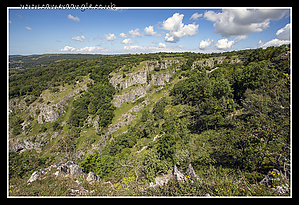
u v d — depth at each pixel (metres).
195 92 65.00
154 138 60.28
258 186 10.68
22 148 107.69
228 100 43.06
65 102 124.44
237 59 137.75
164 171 23.39
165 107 92.94
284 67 45.97
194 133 41.84
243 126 20.36
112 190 12.41
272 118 17.44
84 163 31.55
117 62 176.75
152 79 156.62
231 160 23.05
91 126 104.25
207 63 155.25
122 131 103.00
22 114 123.81
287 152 14.36
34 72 171.25
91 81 141.50
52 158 42.28
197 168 25.02
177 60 171.50
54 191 11.33
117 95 129.50
